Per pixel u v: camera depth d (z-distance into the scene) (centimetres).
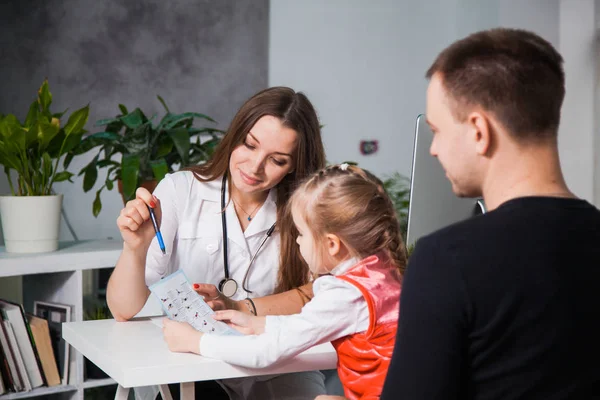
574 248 81
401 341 82
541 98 84
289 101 173
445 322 80
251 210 189
